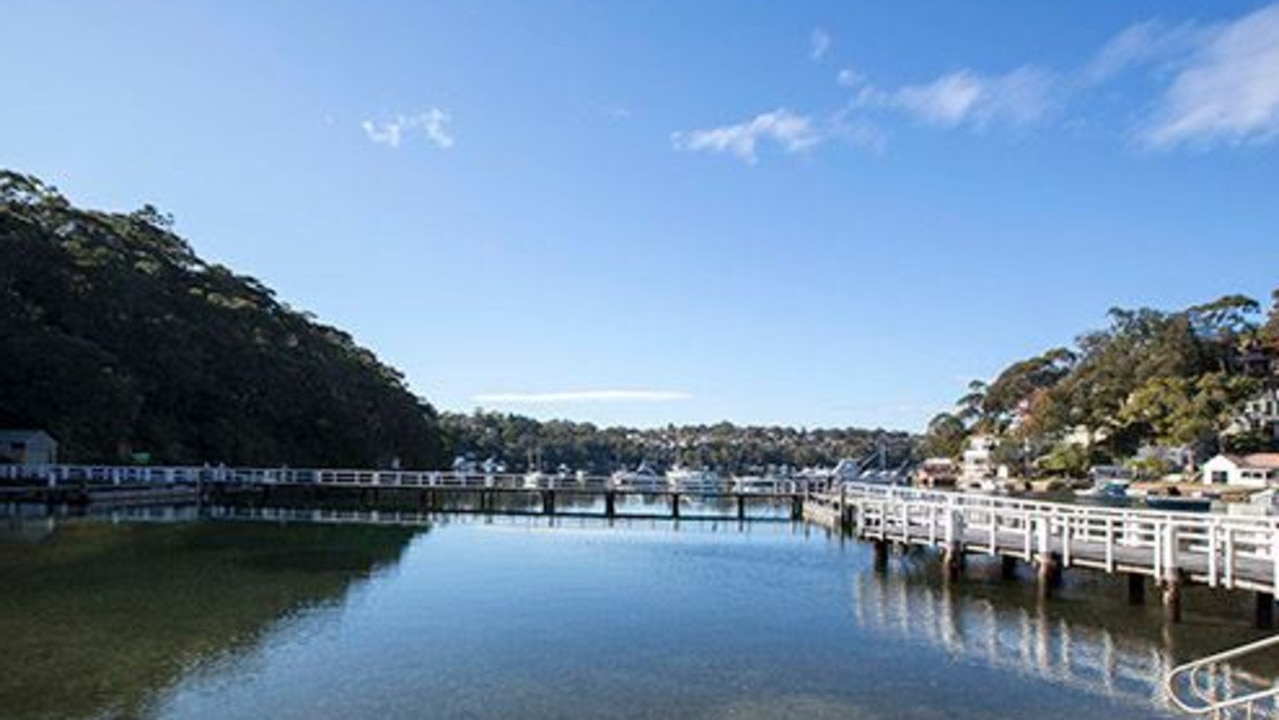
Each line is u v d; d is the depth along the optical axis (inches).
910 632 874.8
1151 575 973.2
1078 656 776.9
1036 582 1152.2
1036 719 616.7
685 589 1120.8
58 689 645.3
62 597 968.3
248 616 903.1
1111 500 3361.2
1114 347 5733.3
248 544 1453.0
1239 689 674.2
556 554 1444.4
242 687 665.6
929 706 645.9
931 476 5295.3
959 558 1147.9
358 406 3567.9
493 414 7263.8
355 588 1082.1
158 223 3678.6
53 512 1872.5
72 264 2674.7
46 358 2346.2
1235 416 4379.9
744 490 2268.7
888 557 1440.7
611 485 2294.5
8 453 2225.6
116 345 2689.5
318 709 620.7
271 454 3147.1
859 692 677.3
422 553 1418.6
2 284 2340.1
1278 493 2721.5
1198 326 5300.2
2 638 785.6
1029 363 6599.4
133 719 589.0
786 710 636.1
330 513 2113.7
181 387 2866.6
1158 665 746.8
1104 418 5007.4
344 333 4488.2
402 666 734.5
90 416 2461.9
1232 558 837.8
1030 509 1103.0
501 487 2288.4
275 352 3331.7
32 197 2906.0
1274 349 4928.6
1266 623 880.3
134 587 1037.2
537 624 903.1
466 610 965.8
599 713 625.9
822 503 2101.4
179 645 778.2
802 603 1026.7
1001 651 797.2
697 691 680.4
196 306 3164.4
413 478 2427.4
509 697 658.8
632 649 804.6
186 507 2170.3
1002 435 5861.2
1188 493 3563.0
